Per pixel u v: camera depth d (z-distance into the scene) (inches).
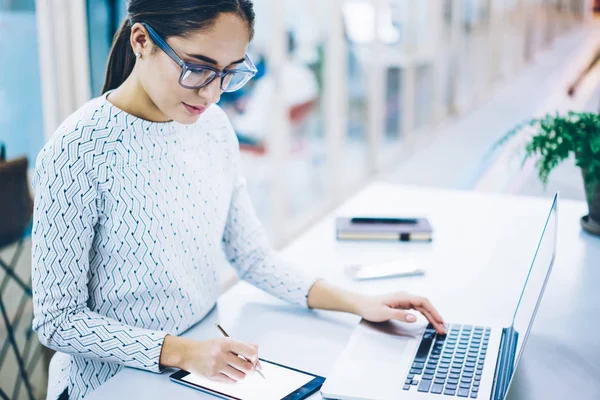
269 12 157.9
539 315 61.8
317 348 55.7
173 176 55.3
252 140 163.6
